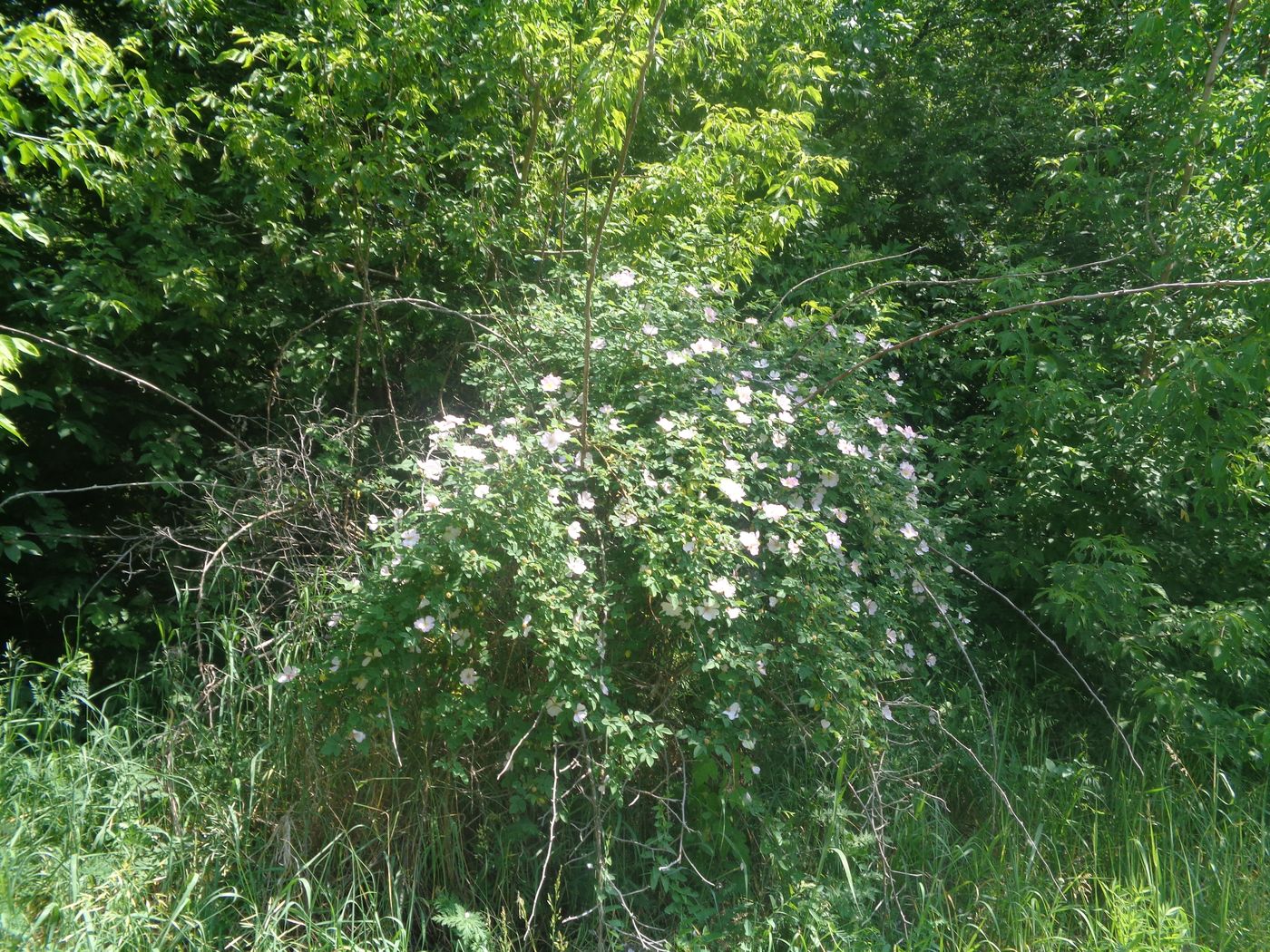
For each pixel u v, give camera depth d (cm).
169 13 478
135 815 343
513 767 336
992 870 376
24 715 372
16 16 487
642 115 597
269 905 309
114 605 457
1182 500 489
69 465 486
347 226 493
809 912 331
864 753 371
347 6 479
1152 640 452
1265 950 350
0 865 301
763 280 641
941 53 853
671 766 354
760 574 353
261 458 420
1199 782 445
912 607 425
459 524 308
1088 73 720
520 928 337
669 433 355
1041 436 504
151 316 461
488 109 530
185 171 458
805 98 635
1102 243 559
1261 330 455
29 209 469
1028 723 471
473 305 533
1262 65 557
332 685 323
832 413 403
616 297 430
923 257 728
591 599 317
